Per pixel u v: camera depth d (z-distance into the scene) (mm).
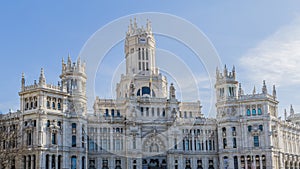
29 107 157500
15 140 153500
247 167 175875
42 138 151375
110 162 174500
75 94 165375
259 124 177250
